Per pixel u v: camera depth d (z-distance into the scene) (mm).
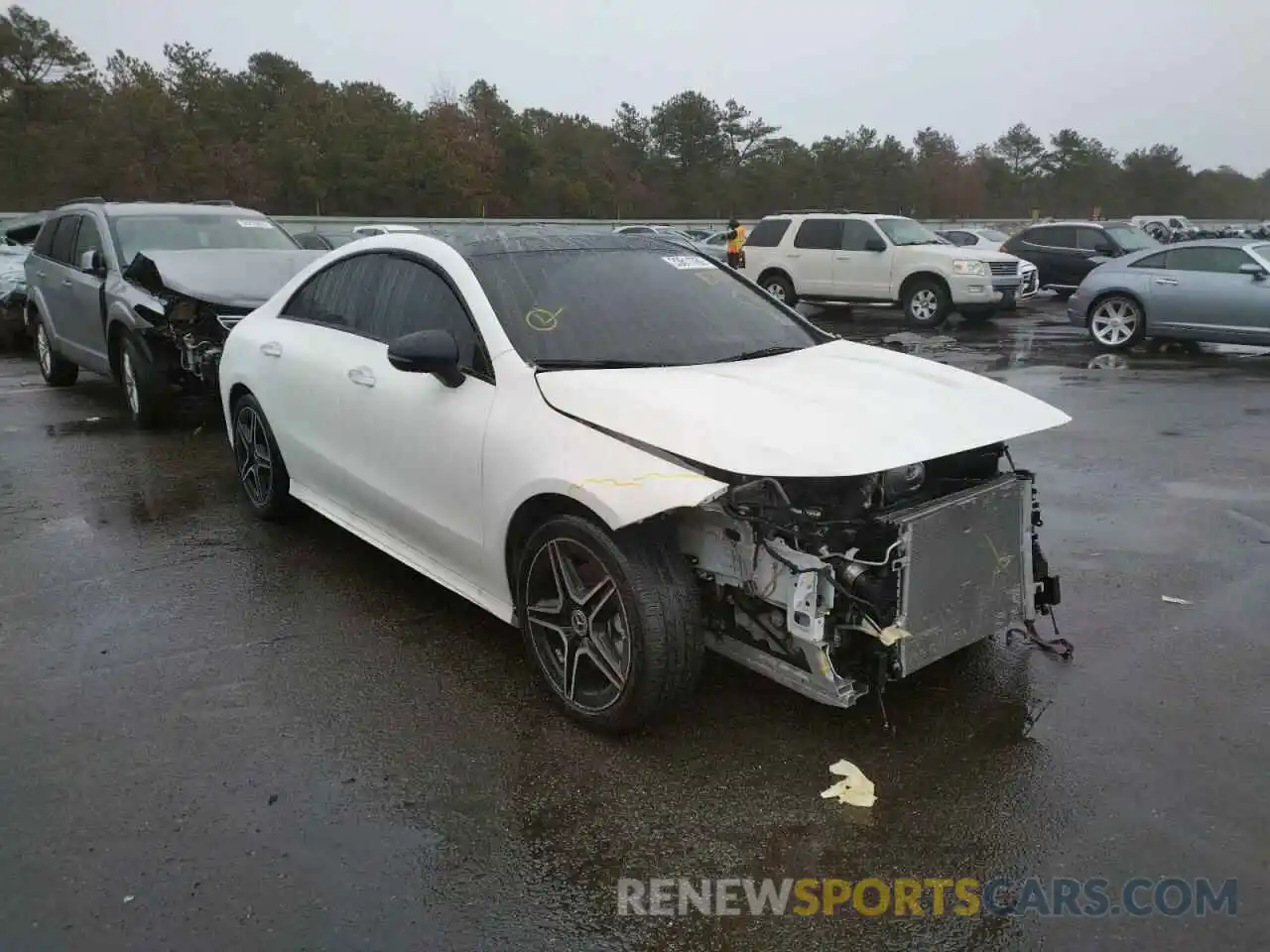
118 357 8406
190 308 7570
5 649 4125
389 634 4266
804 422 3189
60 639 4219
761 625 3379
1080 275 20656
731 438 3076
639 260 4523
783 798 3096
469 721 3551
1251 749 3352
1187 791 3109
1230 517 5934
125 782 3166
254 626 4344
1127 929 2543
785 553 3100
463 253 4195
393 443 4211
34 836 2898
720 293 4535
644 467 3109
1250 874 2734
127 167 48750
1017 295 17484
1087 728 3498
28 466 7070
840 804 3061
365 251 4848
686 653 3244
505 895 2676
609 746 3387
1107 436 8164
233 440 5875
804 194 82688
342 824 2967
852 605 3174
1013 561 3570
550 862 2811
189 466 7066
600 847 2875
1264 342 12484
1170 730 3480
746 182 81125
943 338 15570
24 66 51031
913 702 3684
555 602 3562
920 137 101500
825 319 19250
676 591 3221
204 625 4355
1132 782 3164
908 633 3188
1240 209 115562
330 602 4605
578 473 3238
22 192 47438
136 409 8180
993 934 2537
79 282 8852
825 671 3158
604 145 77500
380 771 3244
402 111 65625
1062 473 6988
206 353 7484
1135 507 6164
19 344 14125
